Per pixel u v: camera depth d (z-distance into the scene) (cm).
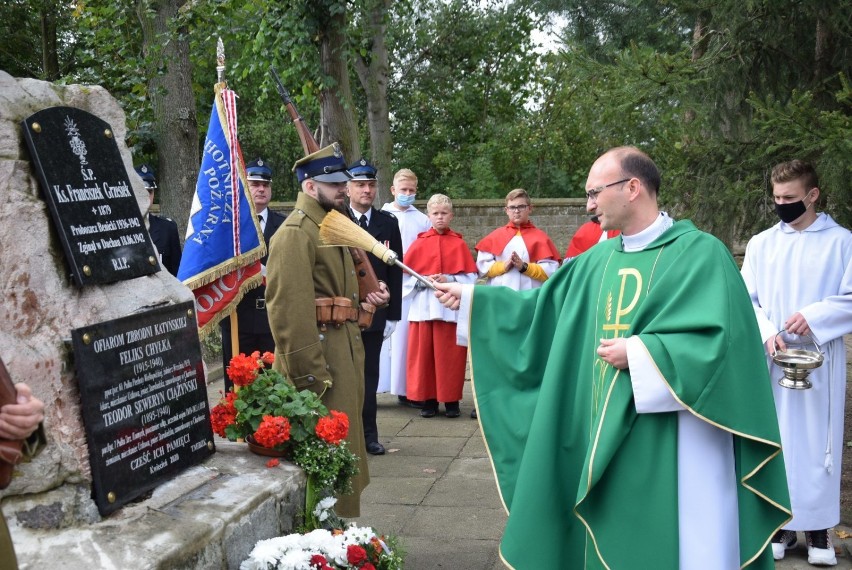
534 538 315
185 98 992
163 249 609
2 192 255
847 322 401
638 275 308
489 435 344
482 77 2469
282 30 1081
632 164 310
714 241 301
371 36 1390
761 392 288
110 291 288
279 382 350
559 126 2239
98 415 268
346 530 323
